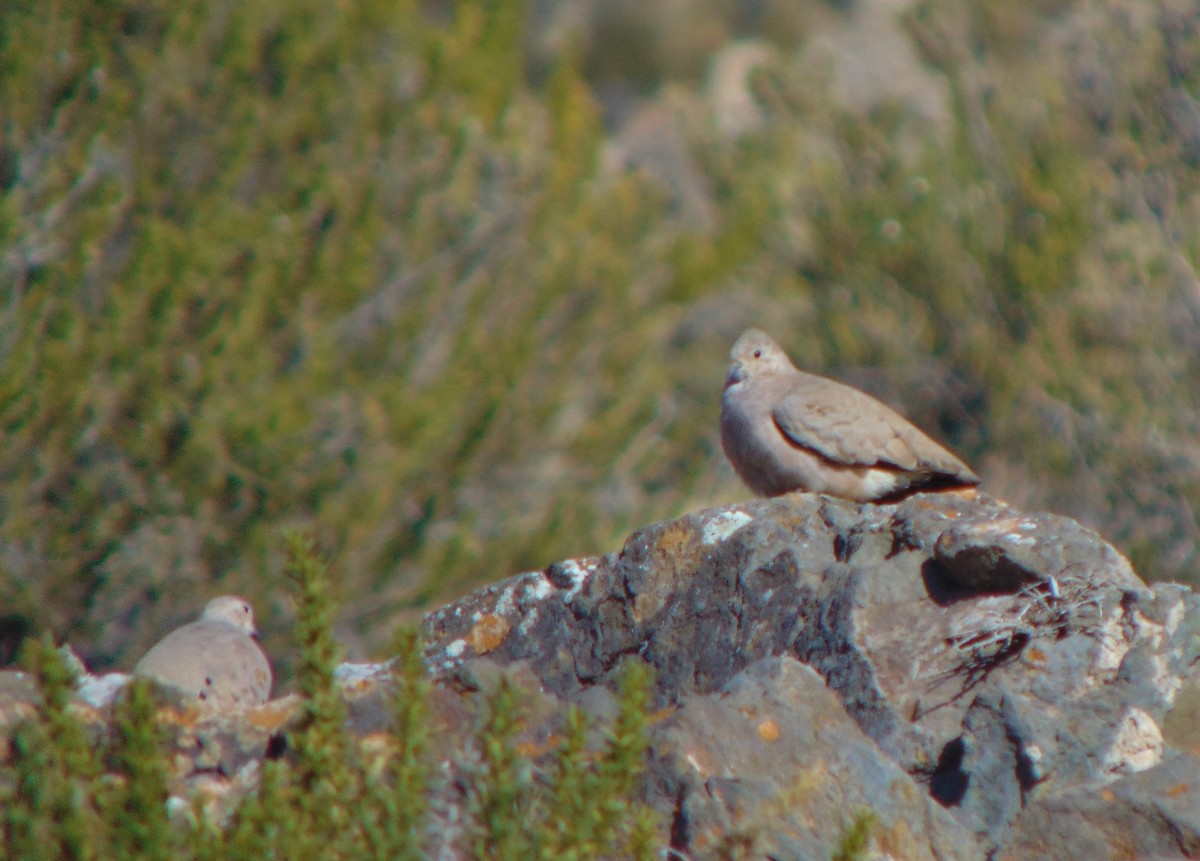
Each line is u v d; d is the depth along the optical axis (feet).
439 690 16.20
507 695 13.96
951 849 15.81
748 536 21.02
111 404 59.11
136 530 57.52
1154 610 17.79
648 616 21.44
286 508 58.39
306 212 63.41
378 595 57.47
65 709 13.51
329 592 15.02
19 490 57.57
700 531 21.62
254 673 21.06
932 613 18.97
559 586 22.72
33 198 62.28
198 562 57.41
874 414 27.73
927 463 27.61
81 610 56.95
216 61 64.90
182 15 64.90
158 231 61.98
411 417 60.18
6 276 60.54
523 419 61.62
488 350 62.80
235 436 58.85
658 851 14.34
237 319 61.16
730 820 14.79
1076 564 18.60
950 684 18.15
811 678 16.90
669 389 64.44
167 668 20.21
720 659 20.40
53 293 60.64
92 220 61.98
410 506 59.00
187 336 60.80
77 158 62.75
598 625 21.81
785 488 28.09
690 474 62.03
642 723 13.51
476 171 65.87
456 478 59.88
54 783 13.05
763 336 29.78
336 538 57.77
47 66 63.57
